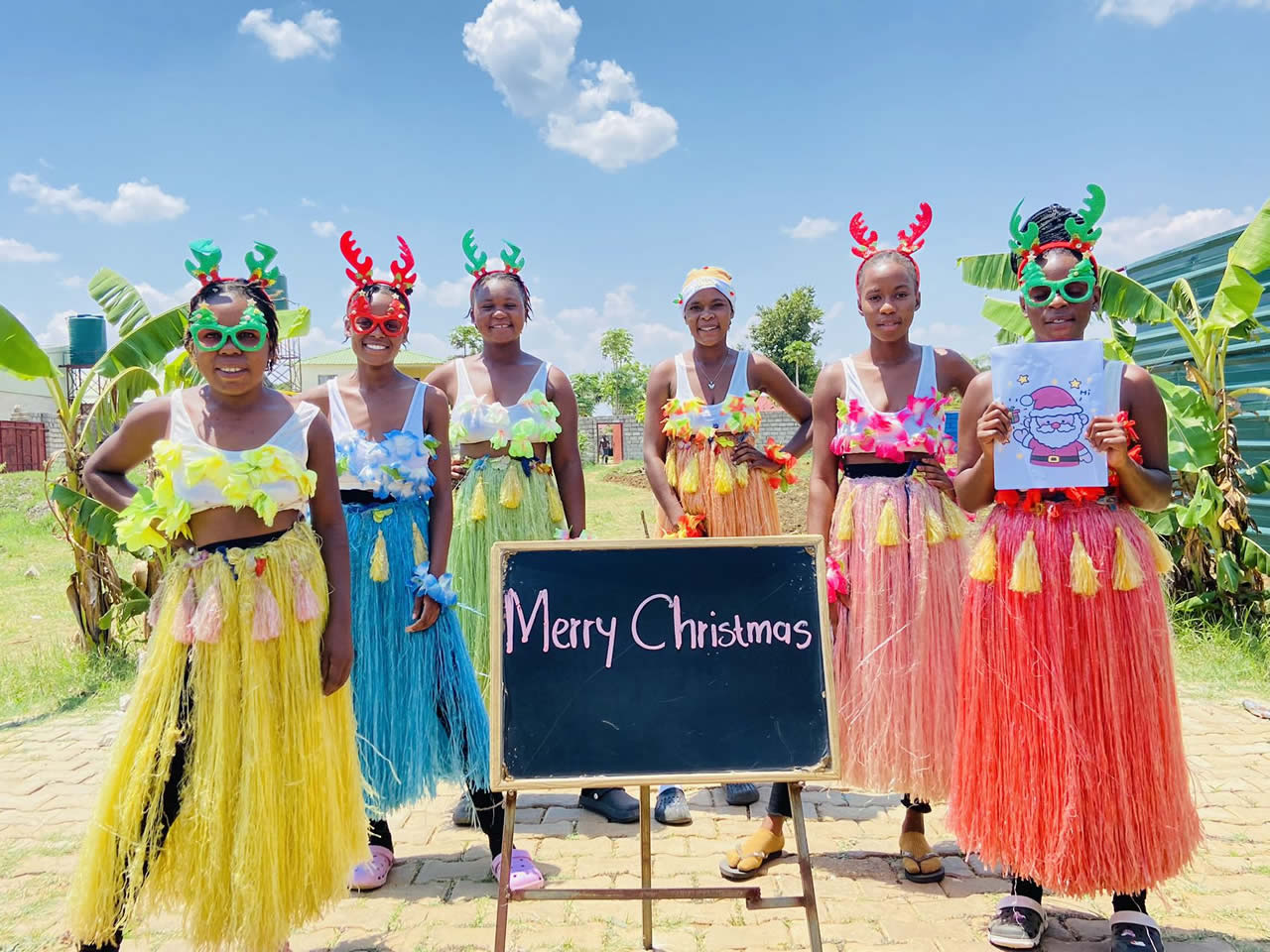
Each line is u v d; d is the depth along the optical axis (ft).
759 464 12.96
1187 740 14.46
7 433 80.69
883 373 10.77
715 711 7.87
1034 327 9.00
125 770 7.39
